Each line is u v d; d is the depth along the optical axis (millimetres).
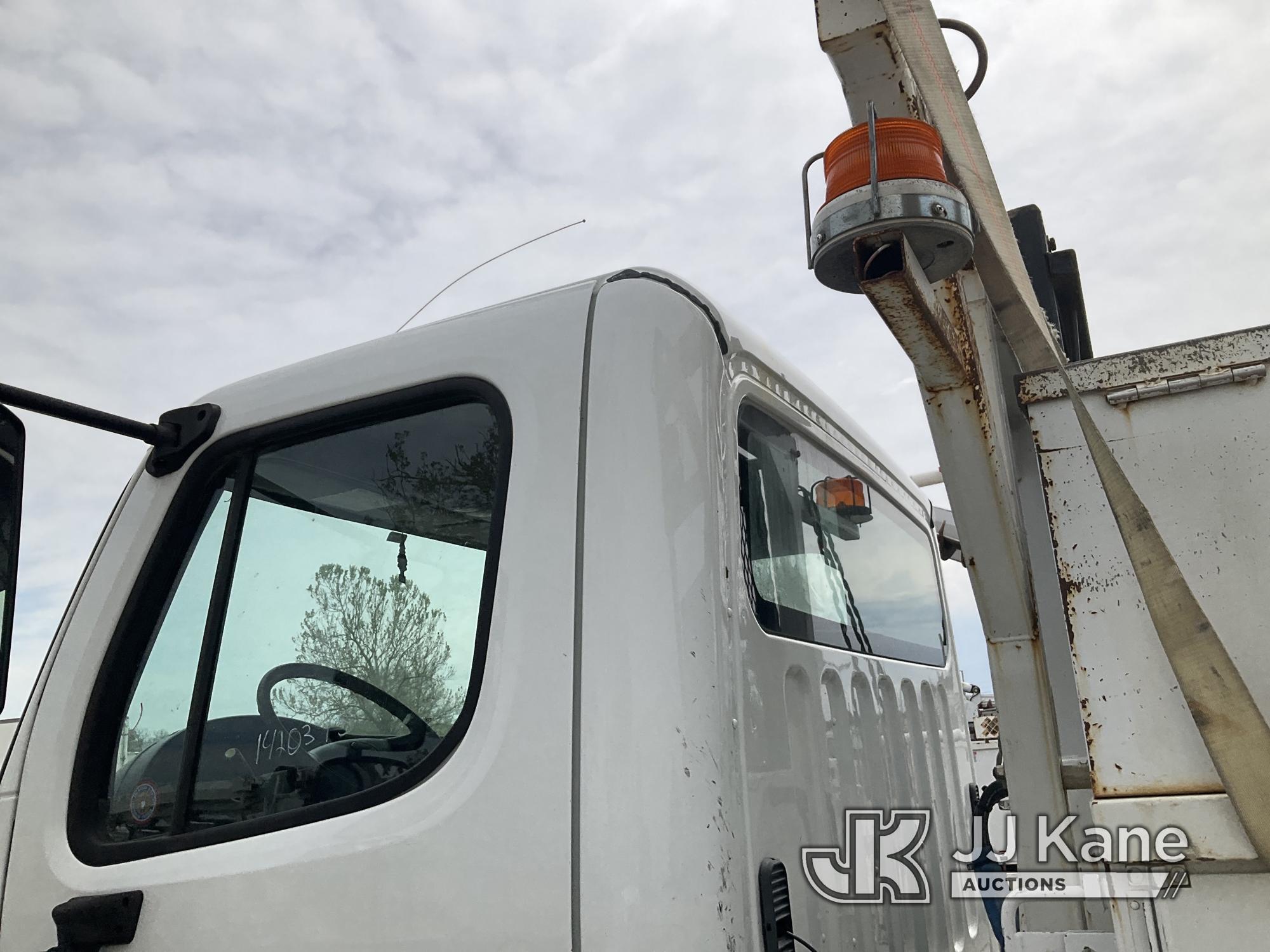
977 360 1593
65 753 1683
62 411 1603
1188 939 1079
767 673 1526
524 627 1363
